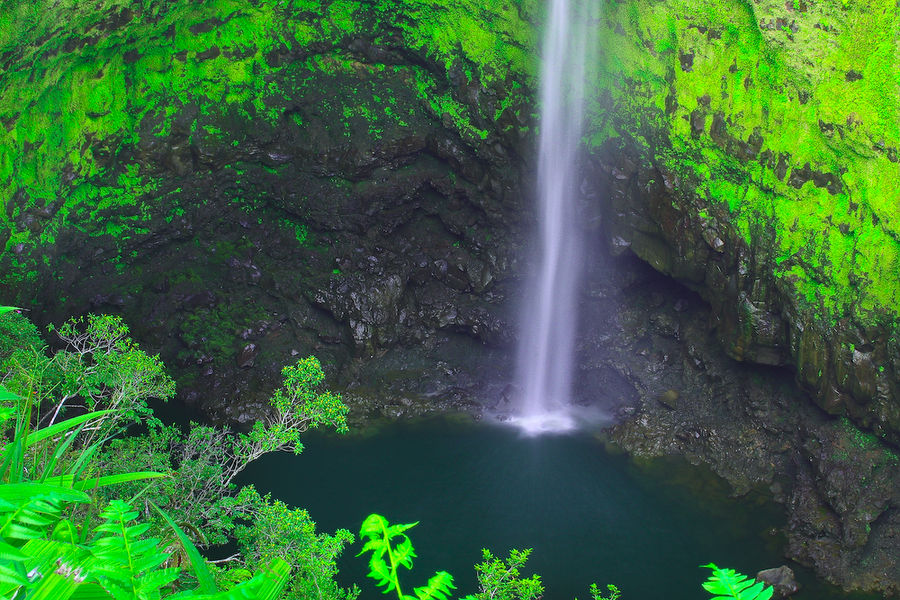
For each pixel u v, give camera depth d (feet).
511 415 106.73
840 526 80.74
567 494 89.51
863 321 81.87
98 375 57.11
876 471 82.02
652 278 109.09
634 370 106.32
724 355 99.81
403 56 110.73
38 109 95.55
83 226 105.50
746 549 80.74
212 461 75.92
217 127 109.81
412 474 93.66
